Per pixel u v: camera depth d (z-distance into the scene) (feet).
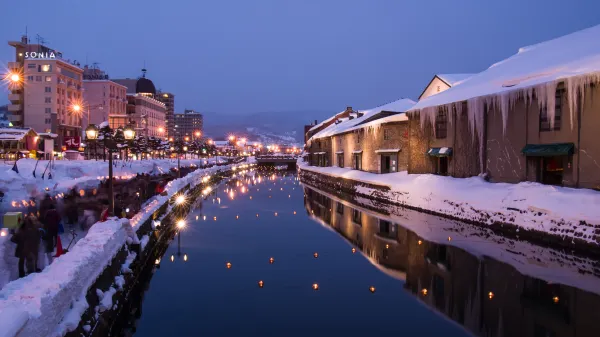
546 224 64.54
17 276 36.94
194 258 61.57
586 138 70.38
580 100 71.00
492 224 76.38
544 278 50.57
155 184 93.09
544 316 39.52
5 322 18.48
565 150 72.02
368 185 134.72
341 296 45.03
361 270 54.80
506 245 66.69
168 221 84.28
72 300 27.78
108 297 34.27
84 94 330.54
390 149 139.64
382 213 102.37
